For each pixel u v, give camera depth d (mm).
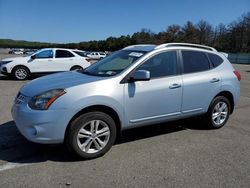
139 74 4355
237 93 6070
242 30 80625
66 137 4047
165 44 5051
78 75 4754
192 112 5320
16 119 4180
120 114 4383
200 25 89312
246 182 3674
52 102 3896
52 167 3934
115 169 3920
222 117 5938
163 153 4523
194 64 5367
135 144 4887
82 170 3865
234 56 64062
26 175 3693
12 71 13414
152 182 3598
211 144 4996
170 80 4906
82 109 4035
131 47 5492
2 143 4742
